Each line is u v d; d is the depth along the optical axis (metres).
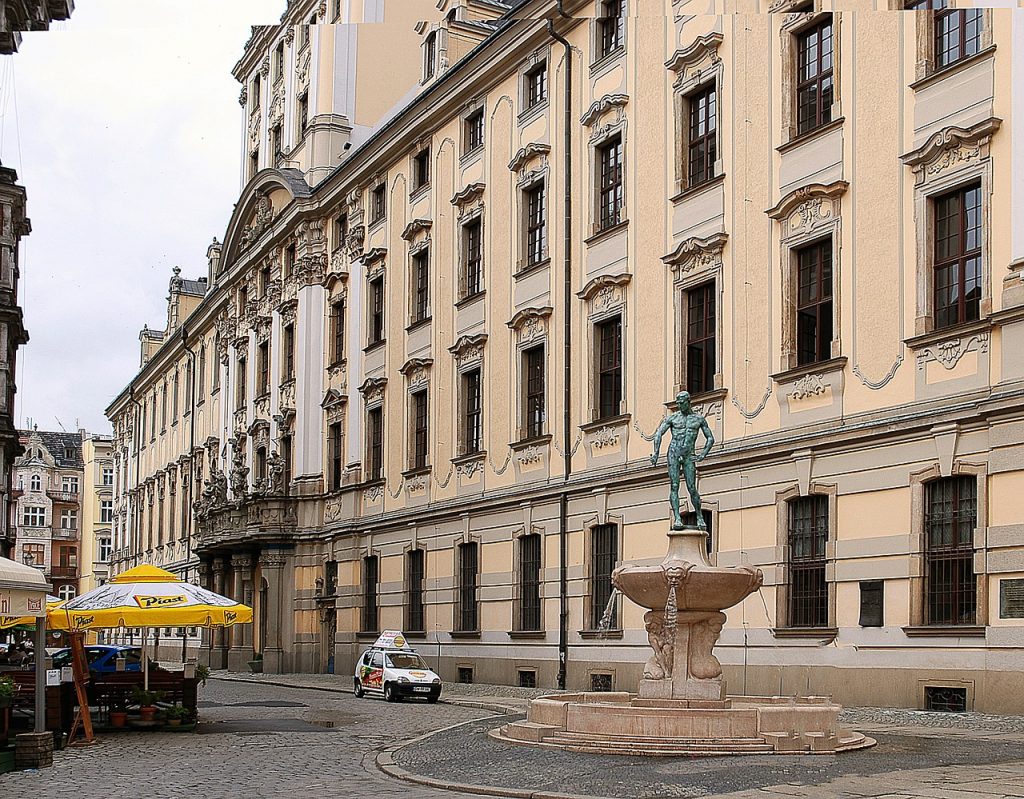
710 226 29.73
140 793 15.03
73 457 136.25
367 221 48.69
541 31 36.59
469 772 15.84
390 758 18.14
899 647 23.47
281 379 55.69
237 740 21.89
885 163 25.11
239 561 55.19
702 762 15.27
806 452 26.09
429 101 43.16
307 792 14.83
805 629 25.56
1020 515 21.45
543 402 36.00
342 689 38.84
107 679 24.64
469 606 39.28
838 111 26.39
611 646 31.77
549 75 36.78
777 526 26.77
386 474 45.34
